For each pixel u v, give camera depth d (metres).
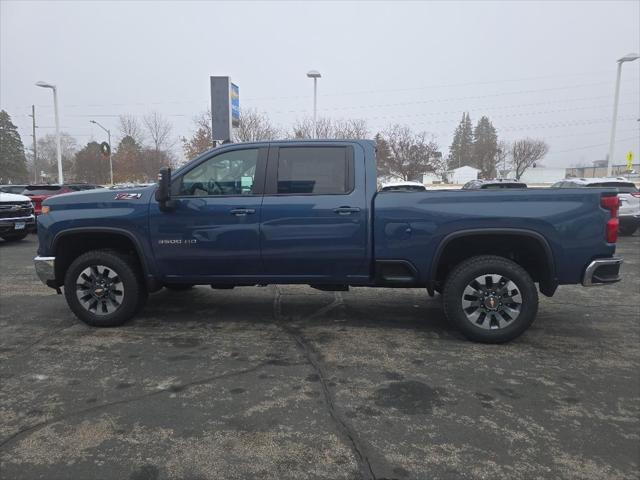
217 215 4.98
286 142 5.05
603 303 6.56
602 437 3.15
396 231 4.80
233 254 5.03
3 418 3.36
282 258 5.00
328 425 3.28
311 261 4.98
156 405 3.55
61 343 4.86
